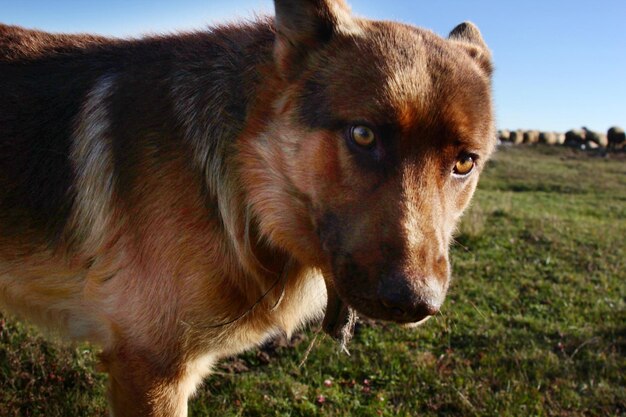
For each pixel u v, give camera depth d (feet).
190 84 1.34
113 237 1.34
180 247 1.29
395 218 1.06
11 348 1.90
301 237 1.25
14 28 1.58
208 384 1.92
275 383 1.94
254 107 1.25
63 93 1.42
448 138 1.11
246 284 1.33
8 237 1.40
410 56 1.16
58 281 1.42
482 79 1.25
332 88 1.15
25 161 1.39
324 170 1.14
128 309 1.34
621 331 2.64
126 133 1.34
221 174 1.29
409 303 1.00
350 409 1.87
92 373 1.90
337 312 1.45
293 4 1.21
